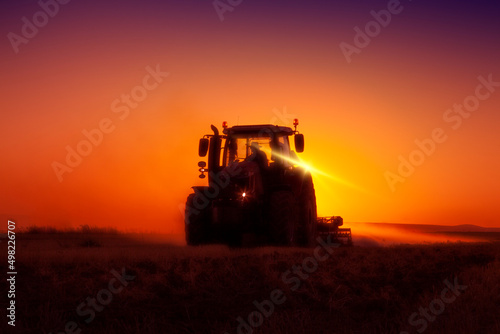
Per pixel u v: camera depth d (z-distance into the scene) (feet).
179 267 34.73
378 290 29.81
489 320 23.61
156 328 22.62
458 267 37.60
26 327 22.43
